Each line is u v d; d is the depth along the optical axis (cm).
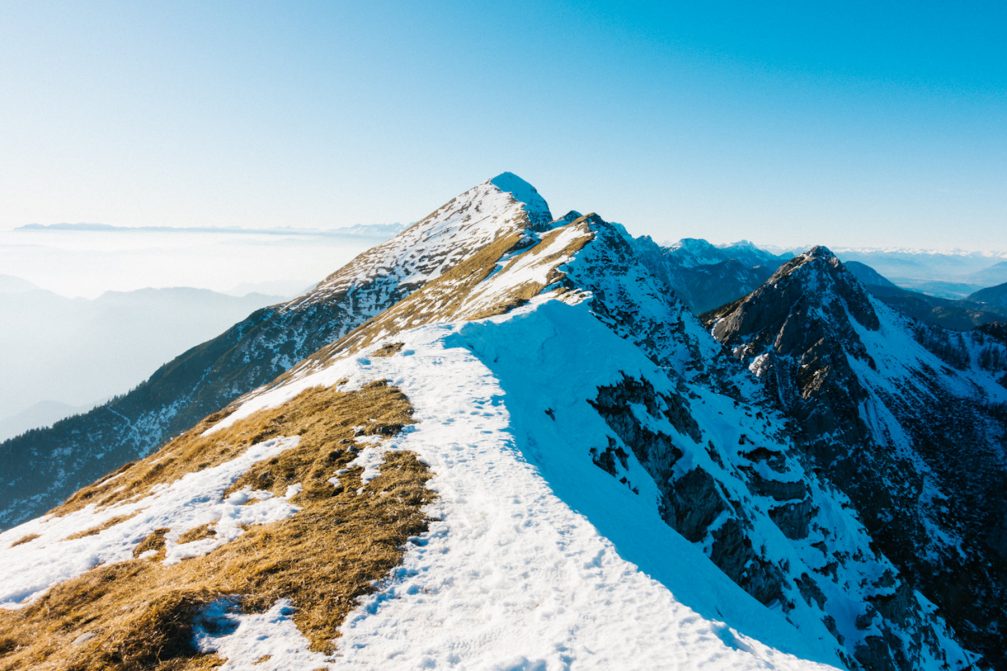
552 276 6762
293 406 3291
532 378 3866
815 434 12862
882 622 4772
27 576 1844
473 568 1495
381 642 1212
